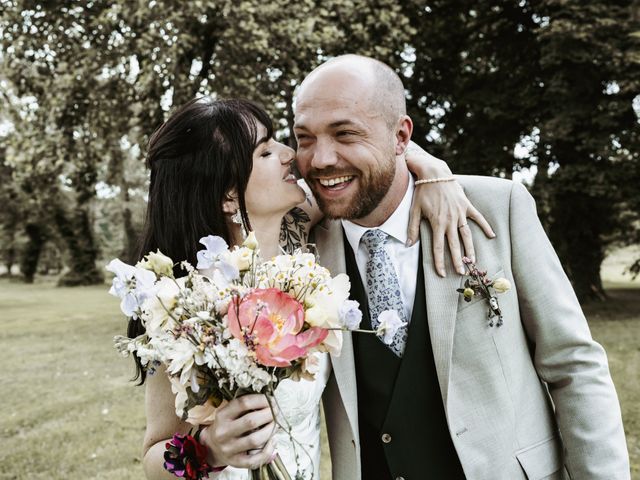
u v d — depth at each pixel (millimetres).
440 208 1732
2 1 8406
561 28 9461
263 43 7766
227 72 8586
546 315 1664
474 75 11812
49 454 4441
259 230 1748
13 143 9859
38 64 8859
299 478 1608
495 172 12008
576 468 1596
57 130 9562
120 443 4617
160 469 1420
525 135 11461
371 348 1744
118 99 8953
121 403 5703
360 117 1609
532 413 1703
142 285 1197
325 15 8344
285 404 1579
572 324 1657
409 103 11977
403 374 1705
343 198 1672
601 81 10422
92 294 19703
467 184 1821
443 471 1686
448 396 1632
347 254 1827
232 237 1729
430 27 11477
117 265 1210
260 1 7867
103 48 8367
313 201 1935
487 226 1720
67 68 8750
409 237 1757
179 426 1466
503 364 1656
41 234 26016
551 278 1692
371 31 9266
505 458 1618
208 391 1253
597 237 12430
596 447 1560
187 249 1626
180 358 1148
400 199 1788
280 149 1739
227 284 1239
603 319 10180
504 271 1695
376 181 1658
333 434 1747
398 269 1783
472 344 1663
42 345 9258
